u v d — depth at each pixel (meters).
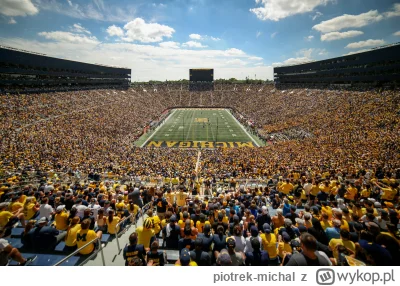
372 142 26.86
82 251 5.88
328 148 28.80
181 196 10.45
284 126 48.56
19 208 8.06
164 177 20.50
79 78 75.25
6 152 24.41
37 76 57.59
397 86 47.81
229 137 48.53
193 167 26.36
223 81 114.62
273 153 30.25
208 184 18.11
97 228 7.96
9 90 47.22
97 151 31.08
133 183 19.34
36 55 56.84
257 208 9.26
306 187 11.26
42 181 14.97
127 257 5.01
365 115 38.34
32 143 28.78
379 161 19.73
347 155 23.89
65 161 24.48
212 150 36.19
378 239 4.32
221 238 5.44
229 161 27.77
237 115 69.69
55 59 63.88
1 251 4.71
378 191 11.07
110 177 20.80
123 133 46.09
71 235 6.09
